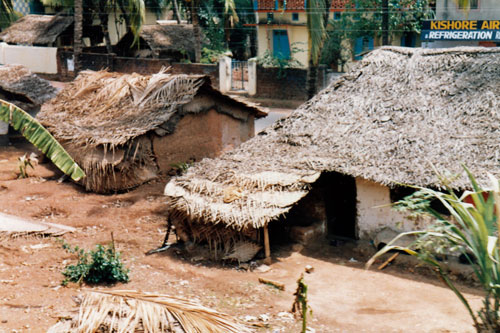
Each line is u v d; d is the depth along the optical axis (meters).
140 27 35.66
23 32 42.16
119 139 16.88
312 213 14.04
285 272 11.99
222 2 42.19
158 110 18.12
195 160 19.03
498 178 11.42
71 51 39.28
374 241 13.02
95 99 19.77
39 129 10.55
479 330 7.92
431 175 12.08
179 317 7.43
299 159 13.70
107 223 14.95
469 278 11.40
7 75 23.83
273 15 37.53
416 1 32.66
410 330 9.48
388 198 13.06
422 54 15.48
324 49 33.94
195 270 12.12
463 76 14.44
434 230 8.27
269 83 32.47
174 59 38.56
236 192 12.80
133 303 7.66
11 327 9.64
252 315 10.11
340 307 10.41
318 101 15.48
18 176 18.89
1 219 14.52
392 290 11.09
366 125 14.22
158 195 16.72
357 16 33.66
